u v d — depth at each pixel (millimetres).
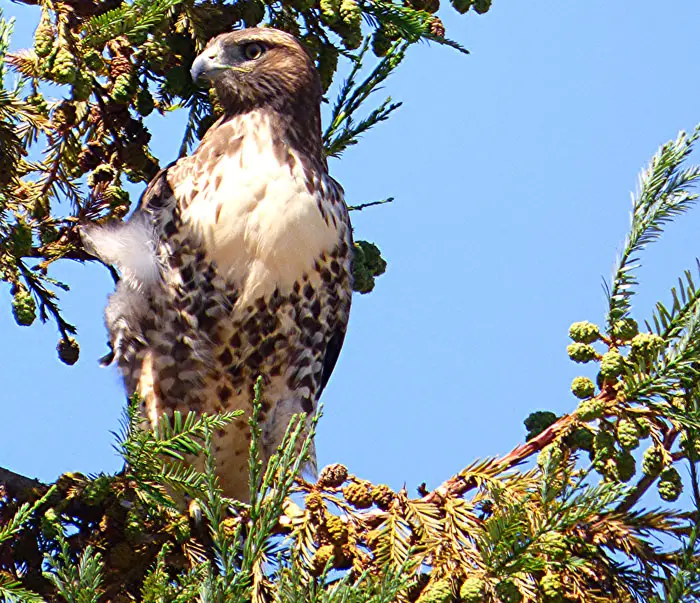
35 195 10070
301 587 6523
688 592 6680
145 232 10406
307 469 10992
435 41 10180
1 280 10141
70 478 8492
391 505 7559
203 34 10750
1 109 7871
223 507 7941
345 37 9984
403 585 6387
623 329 7793
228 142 10633
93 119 10359
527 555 6762
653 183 8461
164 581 6586
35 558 8414
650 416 7684
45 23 8852
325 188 10719
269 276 10344
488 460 7762
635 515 7582
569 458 7750
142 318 10578
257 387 6906
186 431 7262
